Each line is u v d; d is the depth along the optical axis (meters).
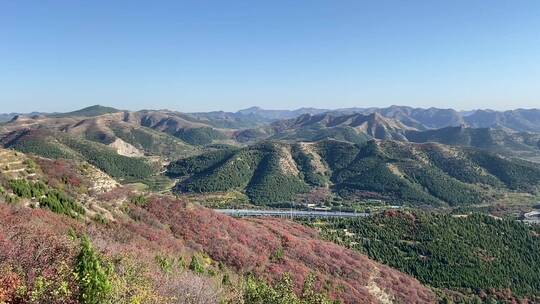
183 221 89.44
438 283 111.94
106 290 25.36
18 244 33.94
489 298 107.25
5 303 23.72
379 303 83.75
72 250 36.19
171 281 39.00
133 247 58.75
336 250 106.06
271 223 121.94
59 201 68.62
